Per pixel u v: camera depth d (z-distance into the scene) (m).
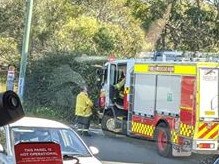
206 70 13.35
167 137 13.84
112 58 18.77
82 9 28.75
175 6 21.92
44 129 8.55
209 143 13.29
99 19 28.61
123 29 26.66
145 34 24.80
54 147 2.65
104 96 17.34
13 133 8.05
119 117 15.92
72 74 20.73
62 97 20.08
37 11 26.12
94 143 14.45
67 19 27.33
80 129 15.62
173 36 22.17
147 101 14.89
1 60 26.91
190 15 21.53
